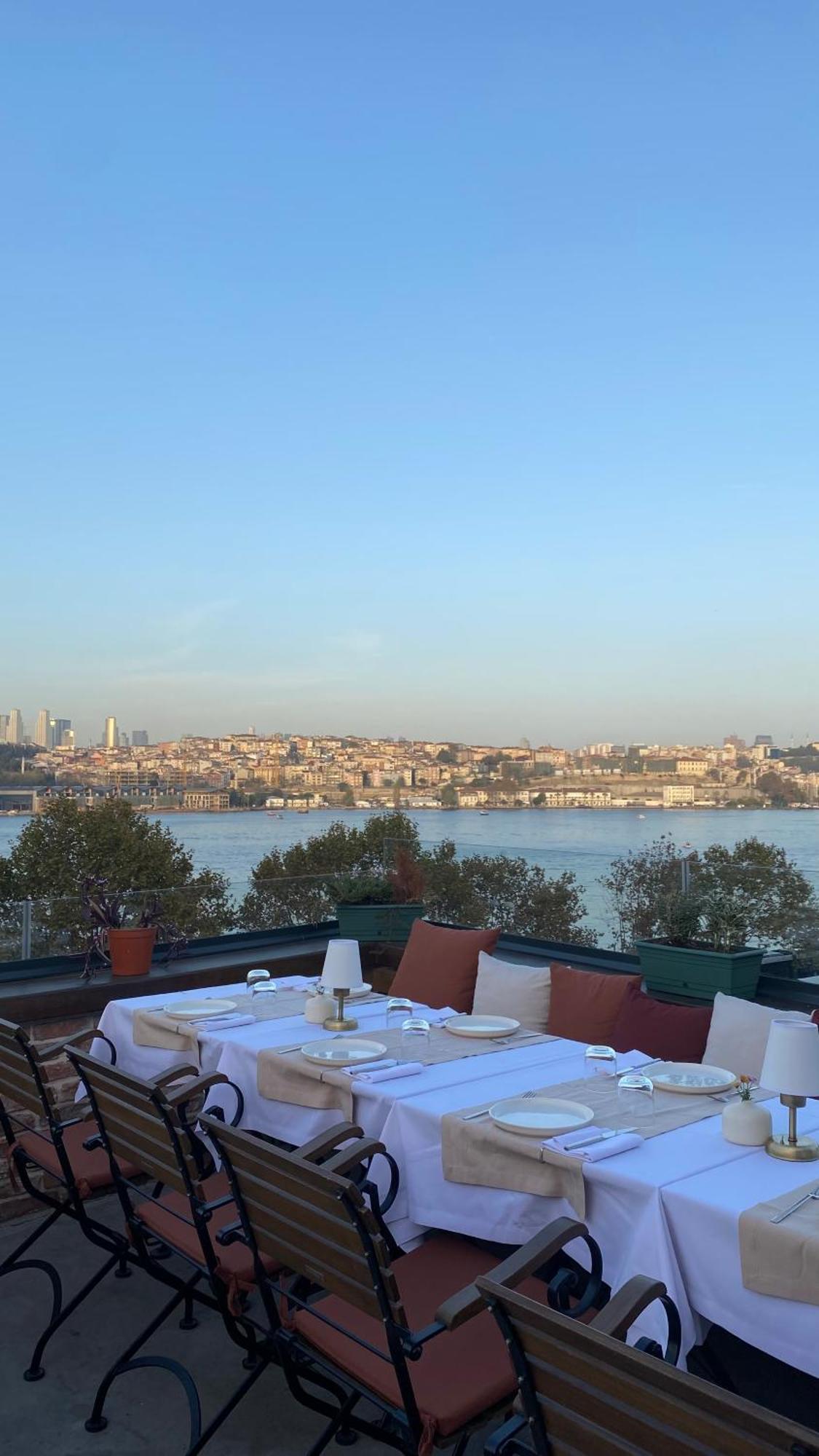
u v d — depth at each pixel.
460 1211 2.88
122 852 17.86
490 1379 2.20
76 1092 4.88
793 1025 2.60
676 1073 3.29
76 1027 5.01
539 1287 2.64
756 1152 2.64
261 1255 2.77
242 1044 3.82
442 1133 2.90
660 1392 1.37
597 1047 3.34
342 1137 2.90
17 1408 3.06
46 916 5.37
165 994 4.73
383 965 6.42
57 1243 4.21
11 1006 4.78
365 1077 3.33
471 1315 2.07
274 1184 2.29
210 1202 3.29
